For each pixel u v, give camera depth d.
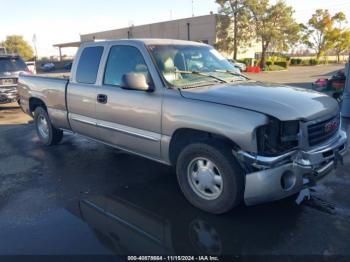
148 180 4.61
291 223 3.40
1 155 5.95
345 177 4.53
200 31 49.84
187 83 3.98
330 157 3.45
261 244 3.07
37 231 3.35
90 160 5.51
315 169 3.30
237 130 3.14
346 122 7.94
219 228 3.35
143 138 4.12
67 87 5.28
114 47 4.55
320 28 61.75
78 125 5.25
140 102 4.04
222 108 3.29
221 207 3.45
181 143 3.91
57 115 5.70
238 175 3.29
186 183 3.76
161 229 3.36
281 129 3.11
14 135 7.52
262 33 43.75
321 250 2.96
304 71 37.38
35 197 4.14
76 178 4.74
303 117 3.18
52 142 6.32
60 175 4.88
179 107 3.62
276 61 47.59
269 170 3.07
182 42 4.66
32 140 6.99
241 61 45.28
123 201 3.99
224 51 48.00
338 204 3.78
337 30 61.53
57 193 4.25
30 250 3.04
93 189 4.36
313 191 4.11
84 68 5.01
